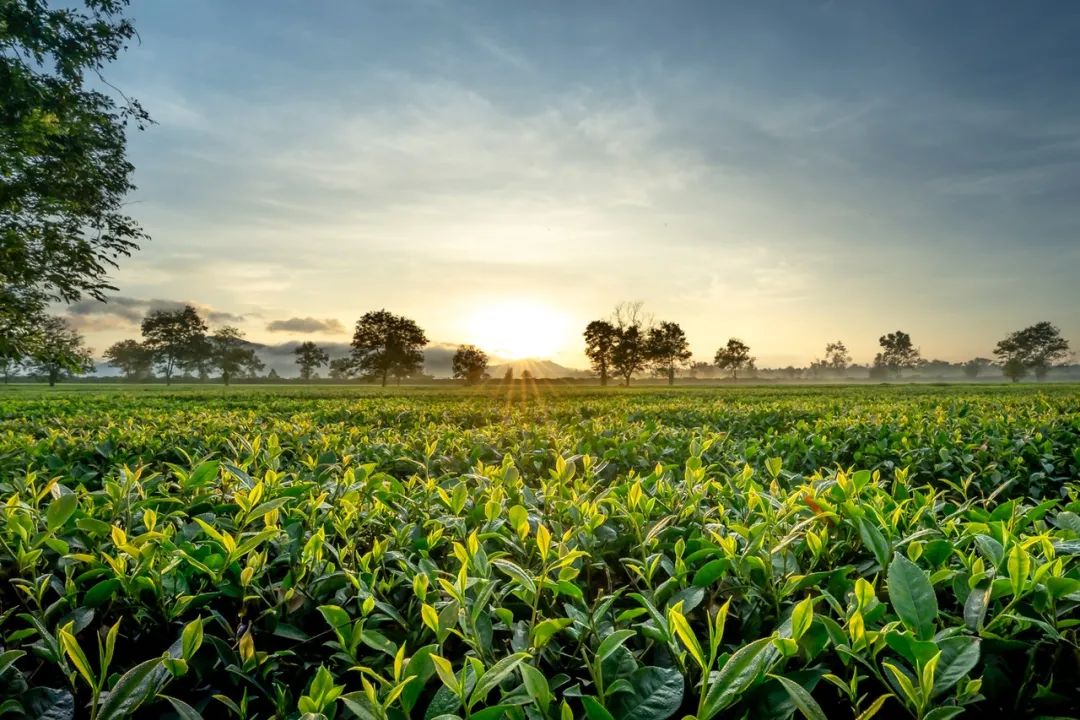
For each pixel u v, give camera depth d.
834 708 1.38
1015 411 8.31
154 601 1.79
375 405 11.95
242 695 1.51
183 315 126.25
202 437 5.45
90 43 20.47
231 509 2.47
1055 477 4.30
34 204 19.97
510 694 1.23
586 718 1.16
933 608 1.32
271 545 2.08
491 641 1.45
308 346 169.12
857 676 1.35
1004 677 1.36
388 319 112.31
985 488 3.87
